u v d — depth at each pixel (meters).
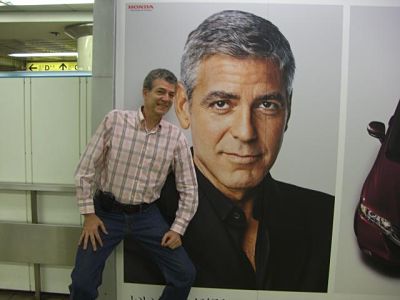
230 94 1.57
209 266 1.64
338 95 1.58
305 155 1.60
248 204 1.63
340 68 1.57
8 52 5.29
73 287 1.35
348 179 1.62
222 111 1.58
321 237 1.65
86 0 2.61
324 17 1.55
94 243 1.35
